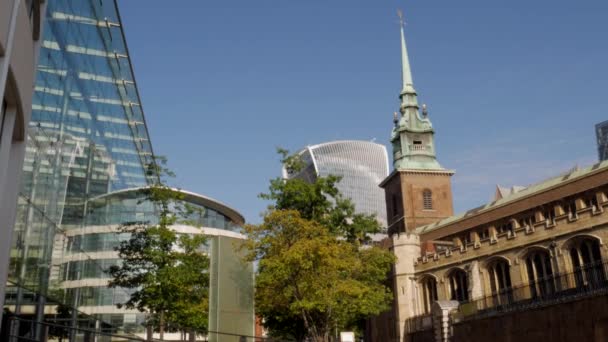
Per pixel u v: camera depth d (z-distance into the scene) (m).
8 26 11.65
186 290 30.83
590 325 29.91
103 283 24.42
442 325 51.78
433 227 79.00
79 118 19.62
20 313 14.48
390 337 66.44
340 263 38.88
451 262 61.53
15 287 14.09
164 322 31.23
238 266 18.05
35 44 14.97
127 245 28.80
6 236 13.38
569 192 58.12
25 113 13.82
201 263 31.94
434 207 89.06
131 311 31.14
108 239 24.98
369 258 47.84
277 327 48.31
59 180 17.64
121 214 27.22
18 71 12.80
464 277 60.12
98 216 22.84
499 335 41.12
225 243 17.92
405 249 67.00
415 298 65.38
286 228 39.09
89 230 21.50
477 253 58.34
